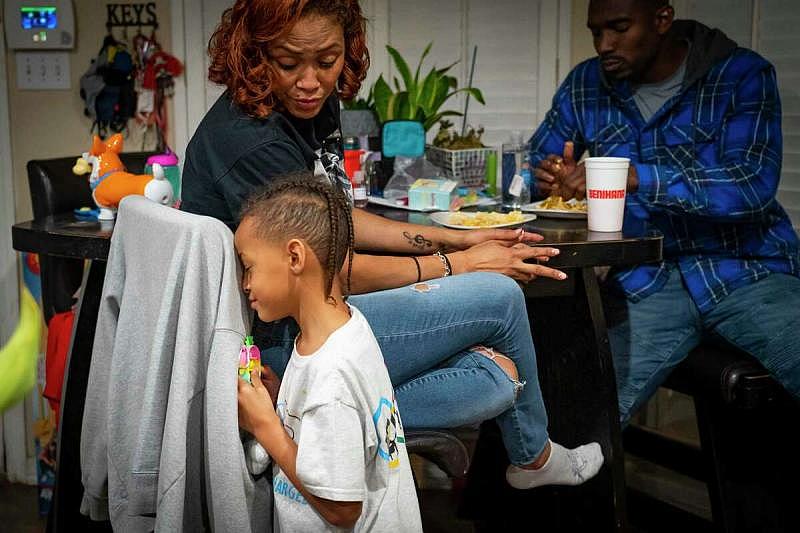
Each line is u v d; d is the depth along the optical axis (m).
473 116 3.20
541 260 1.78
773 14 2.76
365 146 2.57
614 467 1.99
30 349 0.72
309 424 1.34
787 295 2.29
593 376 1.98
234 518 1.39
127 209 1.60
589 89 2.58
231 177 1.53
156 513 1.44
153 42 3.00
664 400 3.10
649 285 2.41
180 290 1.39
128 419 1.53
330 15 1.52
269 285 1.39
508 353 1.72
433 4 3.14
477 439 2.73
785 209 2.84
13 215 2.97
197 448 1.43
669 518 2.48
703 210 2.20
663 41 2.42
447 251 1.86
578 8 3.09
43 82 2.96
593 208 1.97
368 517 1.41
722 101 2.38
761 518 2.26
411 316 1.62
